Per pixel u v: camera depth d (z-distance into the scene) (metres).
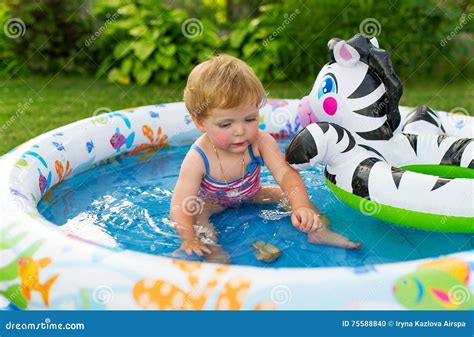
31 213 1.84
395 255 1.90
